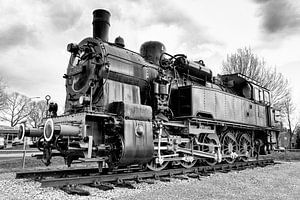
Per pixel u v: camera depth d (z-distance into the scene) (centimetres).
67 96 825
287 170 1116
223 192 628
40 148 748
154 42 987
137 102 793
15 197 534
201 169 952
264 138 1503
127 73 790
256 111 1380
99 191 594
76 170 798
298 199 580
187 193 601
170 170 823
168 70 978
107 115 677
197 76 1117
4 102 5388
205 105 988
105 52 743
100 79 725
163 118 859
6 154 1969
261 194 617
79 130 633
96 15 842
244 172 1019
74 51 800
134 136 690
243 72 2509
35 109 6338
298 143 4262
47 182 577
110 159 680
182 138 915
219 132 1132
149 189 637
